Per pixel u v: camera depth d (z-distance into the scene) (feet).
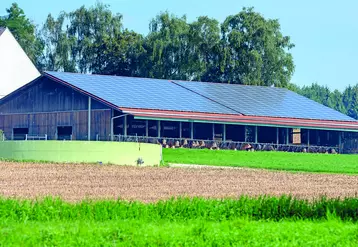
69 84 345.31
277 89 433.48
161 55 559.38
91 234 103.24
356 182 211.41
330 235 109.50
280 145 363.15
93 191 168.96
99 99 329.72
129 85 366.63
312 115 386.73
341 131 394.32
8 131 382.22
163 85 384.27
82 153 245.65
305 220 128.36
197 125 368.68
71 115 349.00
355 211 134.21
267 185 194.39
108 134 329.93
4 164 228.84
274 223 121.19
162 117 327.88
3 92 436.76
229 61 553.64
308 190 185.88
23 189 169.58
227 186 188.55
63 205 127.34
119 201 131.34
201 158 297.53
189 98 366.63
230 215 130.11
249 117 357.41
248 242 103.14
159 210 128.67
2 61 437.17
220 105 366.43
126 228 107.04
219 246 101.40
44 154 247.70
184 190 175.73
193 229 108.37
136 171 219.61
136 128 348.59
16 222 117.50
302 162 295.28
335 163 297.94
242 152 329.31
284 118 369.50
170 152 311.06
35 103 369.71
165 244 100.89
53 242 99.09
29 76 448.24
